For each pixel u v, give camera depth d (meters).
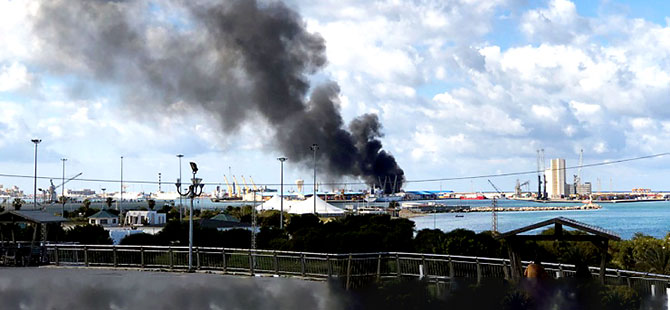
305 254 28.52
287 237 58.84
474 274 25.39
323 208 126.44
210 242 54.66
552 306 16.86
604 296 16.95
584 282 17.23
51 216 34.84
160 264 32.56
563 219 17.98
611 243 34.97
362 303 19.53
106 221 105.75
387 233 48.78
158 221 108.19
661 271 30.95
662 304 17.02
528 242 33.97
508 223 163.38
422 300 18.30
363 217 71.25
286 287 24.58
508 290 17.34
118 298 21.84
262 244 55.28
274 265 29.52
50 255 34.62
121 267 32.75
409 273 27.14
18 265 33.22
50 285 25.28
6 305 20.42
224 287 24.67
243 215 117.94
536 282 17.27
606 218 197.75
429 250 40.62
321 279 27.36
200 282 26.42
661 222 165.50
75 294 22.81
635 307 16.78
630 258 33.34
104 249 33.72
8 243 34.62
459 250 38.91
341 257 28.23
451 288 18.73
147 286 24.97
